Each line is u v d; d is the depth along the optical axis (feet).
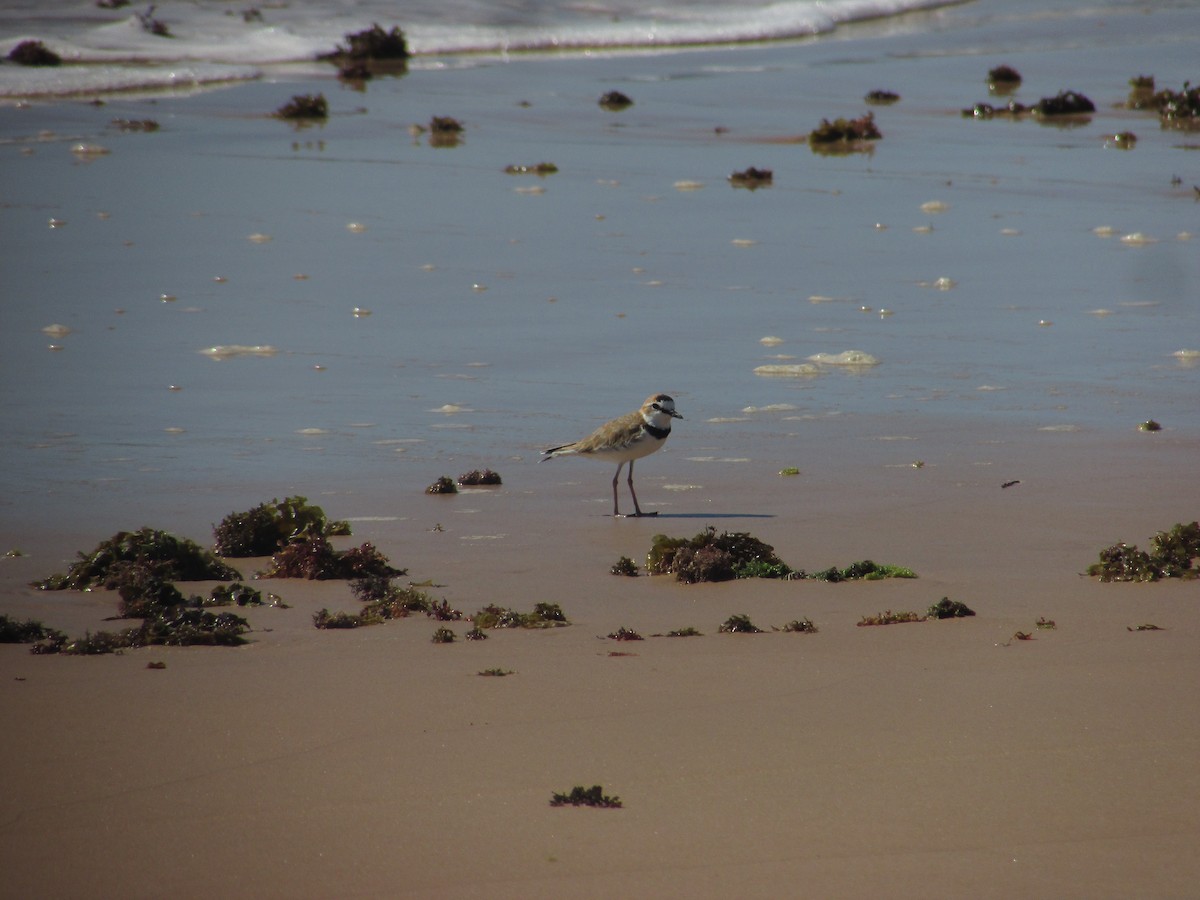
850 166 110.22
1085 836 21.35
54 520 41.81
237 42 170.91
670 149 116.57
